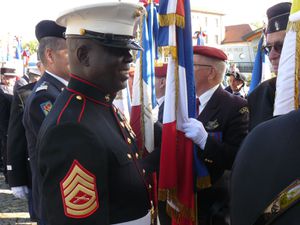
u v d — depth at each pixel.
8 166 3.11
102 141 1.36
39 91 2.40
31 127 2.37
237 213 0.97
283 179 0.88
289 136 0.91
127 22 1.46
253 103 2.38
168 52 2.21
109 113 1.54
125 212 1.42
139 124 2.38
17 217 4.52
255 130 1.01
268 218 0.89
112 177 1.40
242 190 0.96
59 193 1.28
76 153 1.29
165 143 2.19
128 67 1.50
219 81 2.58
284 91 1.35
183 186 2.25
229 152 2.34
